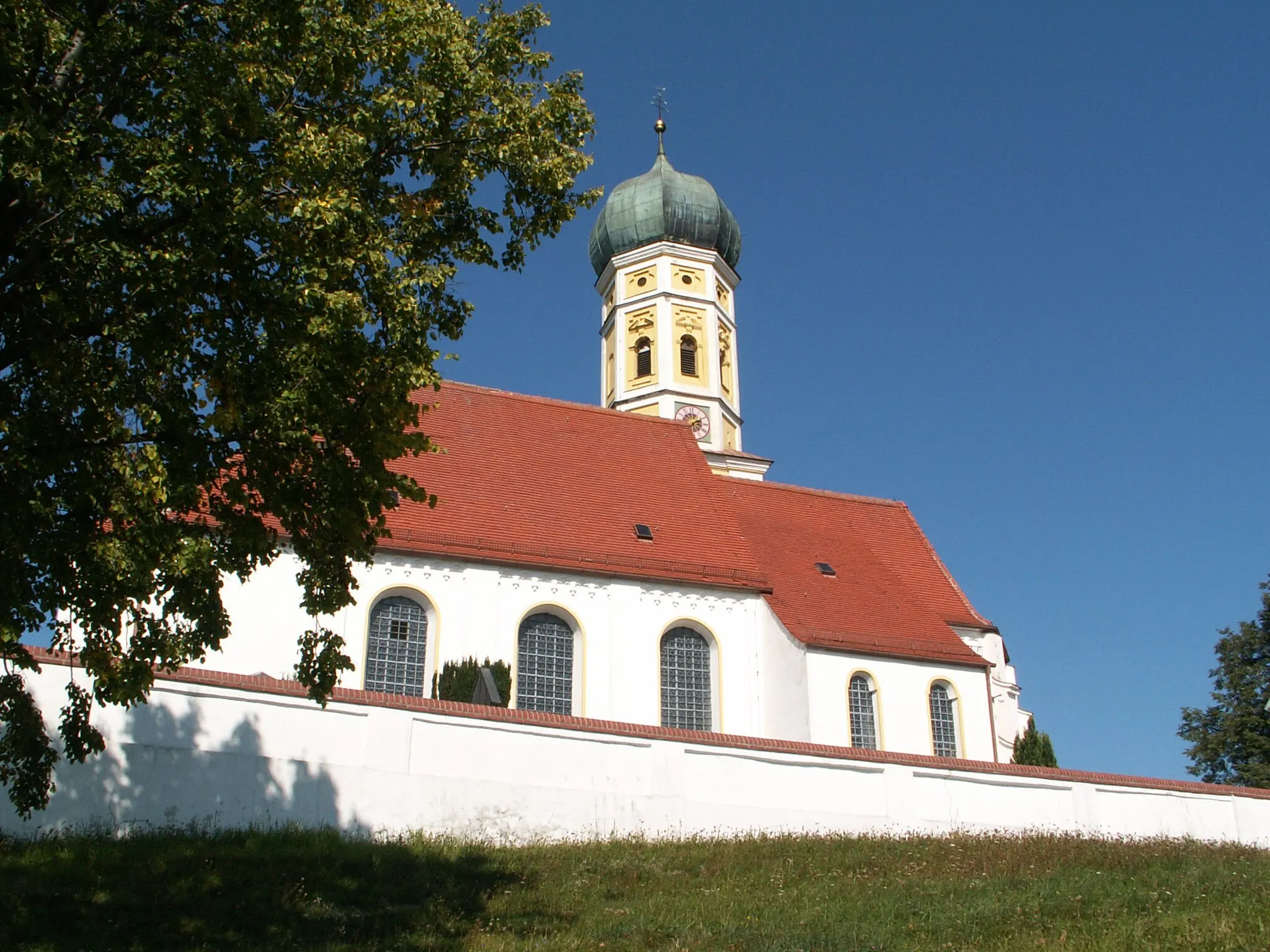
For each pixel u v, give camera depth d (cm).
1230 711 4816
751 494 4584
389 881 2064
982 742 3881
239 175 1555
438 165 1822
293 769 2417
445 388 4197
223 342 1570
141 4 1584
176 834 2244
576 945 1739
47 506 1512
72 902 1770
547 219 1920
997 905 1878
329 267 1598
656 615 3759
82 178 1441
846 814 2850
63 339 1543
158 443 1593
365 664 3397
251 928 1755
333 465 1655
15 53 1415
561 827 2606
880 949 1639
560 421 4316
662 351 6144
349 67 1698
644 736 2745
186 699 2370
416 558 3528
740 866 2297
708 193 6481
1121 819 3088
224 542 1703
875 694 3800
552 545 3738
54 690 2264
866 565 4394
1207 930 1661
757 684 3819
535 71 1928
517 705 3544
